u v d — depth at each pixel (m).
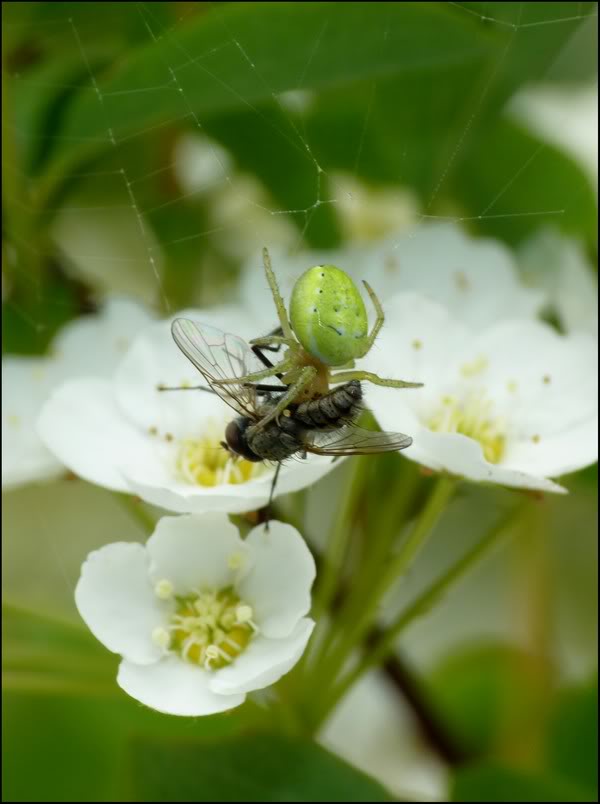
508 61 0.11
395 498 0.10
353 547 0.11
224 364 0.10
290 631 0.09
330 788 0.10
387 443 0.09
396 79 0.11
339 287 0.09
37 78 0.11
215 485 0.10
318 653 0.10
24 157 0.11
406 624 0.10
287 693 0.10
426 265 0.11
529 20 0.11
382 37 0.11
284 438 0.10
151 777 0.10
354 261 0.11
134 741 0.10
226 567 0.10
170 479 0.10
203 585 0.10
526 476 0.09
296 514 0.11
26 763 0.11
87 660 0.10
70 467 0.10
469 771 0.11
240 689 0.09
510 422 0.10
